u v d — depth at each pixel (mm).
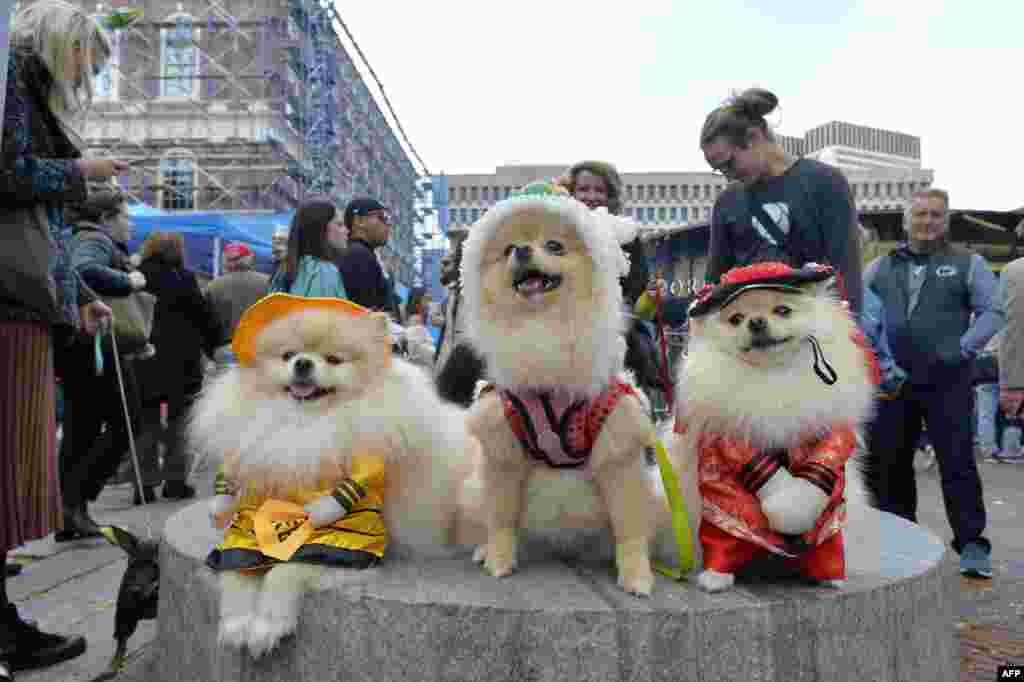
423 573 2461
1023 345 5191
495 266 2559
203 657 2471
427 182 36812
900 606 2385
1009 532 6031
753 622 2111
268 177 20266
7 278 2807
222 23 20438
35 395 2920
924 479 9164
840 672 2217
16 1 4539
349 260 5125
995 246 14367
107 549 4945
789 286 2434
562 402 2369
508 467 2482
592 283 2475
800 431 2338
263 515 2408
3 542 2812
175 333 6469
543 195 2609
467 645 2092
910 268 4895
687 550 2396
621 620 2062
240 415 2574
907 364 4715
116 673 3023
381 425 2490
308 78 21516
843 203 3641
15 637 3082
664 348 3395
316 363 2469
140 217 11023
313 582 2262
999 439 10992
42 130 3064
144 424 6414
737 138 3764
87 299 3654
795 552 2297
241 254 7746
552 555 2729
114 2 20062
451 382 4609
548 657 2064
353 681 2148
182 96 20578
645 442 2402
